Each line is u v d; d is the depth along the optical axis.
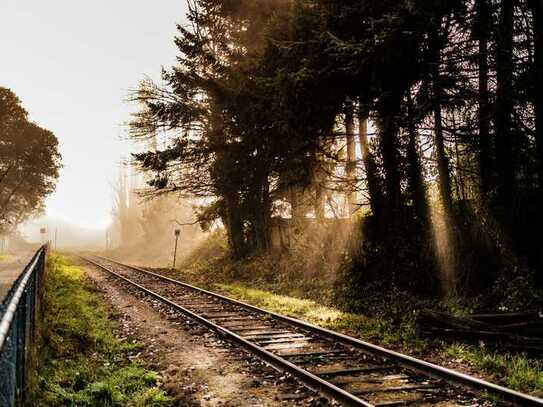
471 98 13.95
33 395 5.86
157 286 21.36
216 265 32.75
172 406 6.75
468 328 10.38
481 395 6.79
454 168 16.08
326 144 20.72
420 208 17.06
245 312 14.52
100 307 14.91
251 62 19.50
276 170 21.88
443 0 12.05
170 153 26.72
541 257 13.08
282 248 27.38
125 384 7.46
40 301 10.80
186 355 9.41
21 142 51.91
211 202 33.78
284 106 16.17
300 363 8.65
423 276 15.89
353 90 15.76
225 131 25.52
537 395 7.08
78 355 8.94
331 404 6.54
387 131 16.31
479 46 13.67
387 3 13.59
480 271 14.54
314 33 14.89
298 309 15.28
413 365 8.21
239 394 7.14
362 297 16.75
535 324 9.82
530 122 14.10
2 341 2.67
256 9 23.94
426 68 14.23
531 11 13.07
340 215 23.08
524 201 13.78
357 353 9.35
